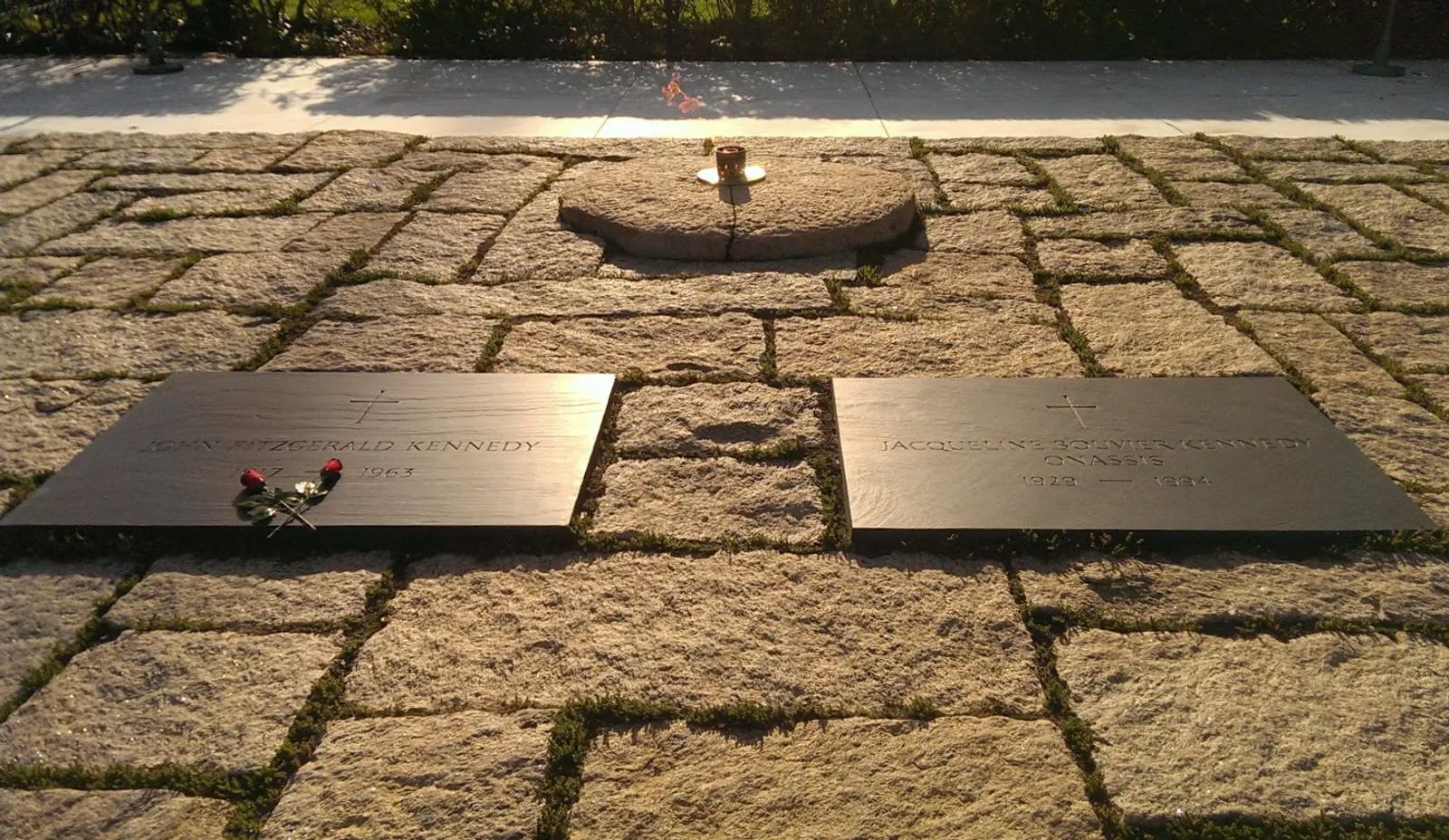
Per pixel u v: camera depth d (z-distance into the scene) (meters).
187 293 4.69
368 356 4.08
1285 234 5.28
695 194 5.41
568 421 3.53
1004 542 2.98
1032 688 2.52
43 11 10.28
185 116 7.96
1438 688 2.49
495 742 2.37
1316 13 10.15
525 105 8.30
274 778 2.29
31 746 2.37
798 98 8.56
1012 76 9.38
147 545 2.99
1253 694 2.48
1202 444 3.35
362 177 6.23
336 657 2.62
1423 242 5.18
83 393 3.86
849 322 4.36
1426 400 3.75
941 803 2.22
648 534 3.04
